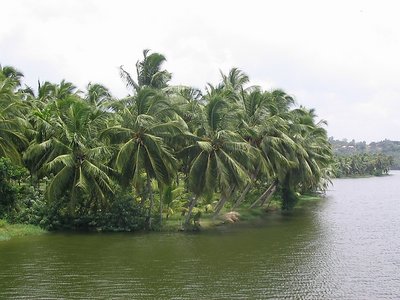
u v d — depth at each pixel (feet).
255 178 155.94
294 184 175.63
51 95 182.50
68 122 115.34
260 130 137.80
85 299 62.03
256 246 99.66
